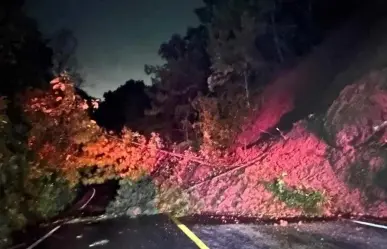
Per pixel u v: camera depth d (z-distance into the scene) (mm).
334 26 21641
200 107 19344
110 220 13609
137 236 10609
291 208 12859
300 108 17594
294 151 14422
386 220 10758
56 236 11047
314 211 12461
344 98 13805
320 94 17125
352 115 13195
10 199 10367
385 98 12461
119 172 15273
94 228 12148
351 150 12867
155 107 28047
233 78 21781
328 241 8852
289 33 22875
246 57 21812
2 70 23766
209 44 24562
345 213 12117
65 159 13781
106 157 14820
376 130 12445
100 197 16969
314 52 21047
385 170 11797
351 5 20531
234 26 23125
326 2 22312
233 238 9719
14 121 12867
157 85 30031
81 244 9945
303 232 9945
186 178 15719
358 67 15797
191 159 16625
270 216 12828
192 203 14625
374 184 11953
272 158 14680
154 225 12273
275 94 20203
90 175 15367
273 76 21938
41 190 13227
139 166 15453
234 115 18719
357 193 12273
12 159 10562
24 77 25734
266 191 13773
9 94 23266
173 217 13805
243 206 13852
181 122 21547
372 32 17109
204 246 9008
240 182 14656
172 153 16641
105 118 37781
